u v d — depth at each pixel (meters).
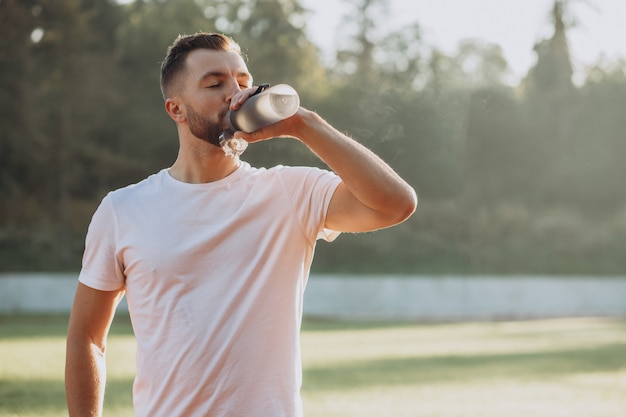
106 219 2.71
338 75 49.16
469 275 37.53
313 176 2.70
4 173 38.47
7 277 26.69
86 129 38.75
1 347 12.75
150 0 45.81
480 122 44.44
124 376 9.44
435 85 45.53
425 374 10.30
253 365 2.54
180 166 2.74
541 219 42.38
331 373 10.32
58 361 10.64
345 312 29.41
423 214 41.50
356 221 2.64
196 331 2.55
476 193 43.78
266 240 2.62
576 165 44.69
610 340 16.45
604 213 44.56
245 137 2.48
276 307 2.59
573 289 31.02
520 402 8.02
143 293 2.63
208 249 2.60
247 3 45.44
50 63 37.81
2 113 37.47
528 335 17.91
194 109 2.64
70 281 27.08
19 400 7.48
